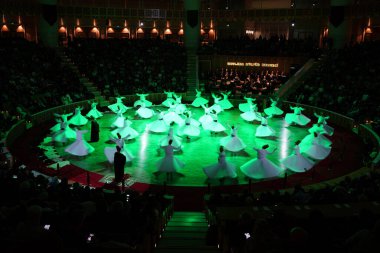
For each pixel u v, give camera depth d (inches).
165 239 368.5
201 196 622.8
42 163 740.7
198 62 1759.4
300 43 1657.2
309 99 1277.1
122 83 1467.8
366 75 1234.6
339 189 429.7
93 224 284.0
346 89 1201.4
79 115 1024.2
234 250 256.7
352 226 276.7
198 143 914.7
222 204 412.2
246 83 1544.0
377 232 197.2
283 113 1298.0
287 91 1423.5
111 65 1539.1
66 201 374.6
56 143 876.6
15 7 1454.2
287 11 1780.3
